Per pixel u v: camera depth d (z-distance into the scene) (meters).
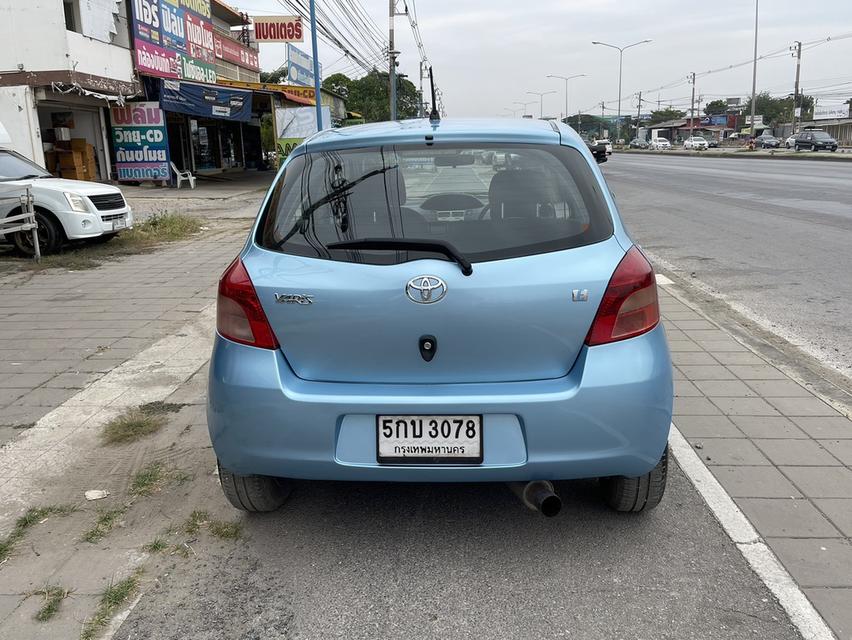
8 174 11.31
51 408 4.75
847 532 3.07
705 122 120.19
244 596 2.74
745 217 13.97
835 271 8.73
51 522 3.31
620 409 2.65
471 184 2.92
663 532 3.11
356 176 2.98
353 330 2.69
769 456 3.80
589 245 2.75
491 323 2.64
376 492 3.53
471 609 2.64
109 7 21.08
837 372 5.20
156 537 3.17
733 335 6.03
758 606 2.61
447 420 2.67
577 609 2.62
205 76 29.09
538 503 2.72
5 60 18.50
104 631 2.56
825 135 53.00
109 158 23.72
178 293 8.23
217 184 26.95
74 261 10.39
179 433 4.29
